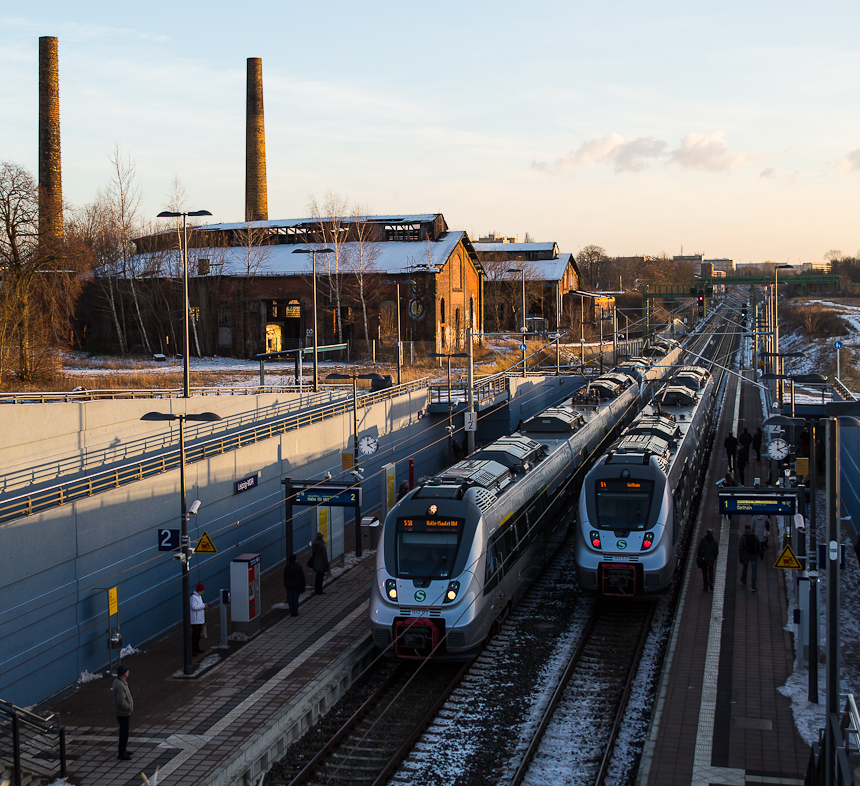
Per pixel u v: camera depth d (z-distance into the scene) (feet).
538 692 53.26
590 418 112.06
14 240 126.62
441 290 212.84
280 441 84.74
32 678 51.83
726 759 42.14
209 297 212.43
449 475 66.33
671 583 73.56
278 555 83.71
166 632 64.90
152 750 44.55
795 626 57.26
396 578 57.11
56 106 198.49
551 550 82.94
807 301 452.76
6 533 50.62
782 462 92.68
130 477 67.00
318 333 212.02
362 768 44.80
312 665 55.31
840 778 32.09
